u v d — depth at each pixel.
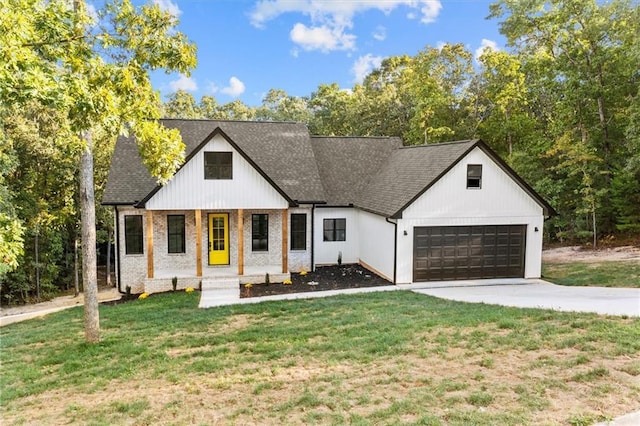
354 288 15.53
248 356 8.00
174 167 10.41
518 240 16.80
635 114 19.38
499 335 8.35
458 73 34.81
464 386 5.99
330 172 21.17
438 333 8.69
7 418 6.11
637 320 8.77
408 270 16.06
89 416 5.95
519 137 31.17
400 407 5.44
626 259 18.52
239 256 16.58
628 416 4.91
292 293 14.92
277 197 16.67
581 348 7.25
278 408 5.71
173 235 17.59
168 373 7.38
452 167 15.96
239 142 20.25
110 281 23.77
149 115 9.59
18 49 5.59
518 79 31.92
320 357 7.68
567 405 5.29
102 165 21.25
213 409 5.88
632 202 21.67
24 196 20.44
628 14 21.31
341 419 5.25
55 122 19.56
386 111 38.97
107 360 8.38
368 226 18.84
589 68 23.47
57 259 23.19
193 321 10.96
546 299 12.20
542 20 24.67
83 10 8.34
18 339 10.50
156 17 9.03
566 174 24.73
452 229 16.31
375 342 8.26
